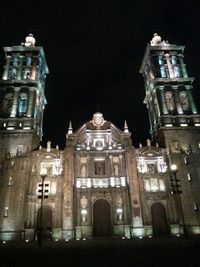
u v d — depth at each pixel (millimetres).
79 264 23828
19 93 75500
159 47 85812
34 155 67188
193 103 75875
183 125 72062
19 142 67500
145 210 61875
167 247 34000
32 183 63781
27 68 81188
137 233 58156
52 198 62312
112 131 73062
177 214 61250
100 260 25484
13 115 71312
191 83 79125
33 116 71562
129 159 66562
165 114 73125
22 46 83625
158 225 61500
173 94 77125
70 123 73500
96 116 74875
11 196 60531
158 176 66250
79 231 59250
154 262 23500
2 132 68500
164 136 70312
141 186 64625
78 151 68750
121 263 23609
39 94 81750
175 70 82562
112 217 61344
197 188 63281
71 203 60781
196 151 68250
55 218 60094
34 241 54250
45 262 25188
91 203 62719
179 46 85875
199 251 28375
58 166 66500
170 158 66875
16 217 58344
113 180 65375
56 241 52062
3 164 64500
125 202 62938
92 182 65188
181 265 21734
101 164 68562
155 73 80750
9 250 35625
